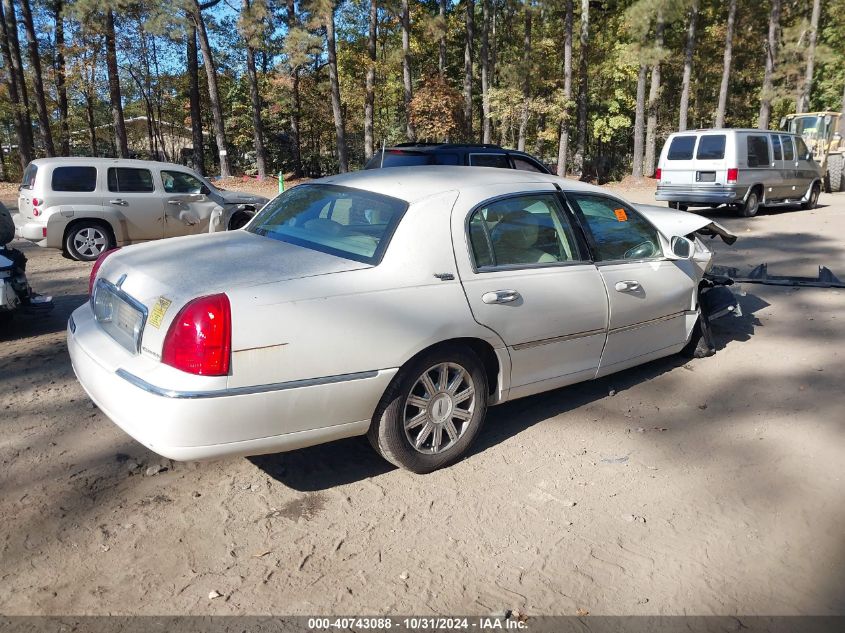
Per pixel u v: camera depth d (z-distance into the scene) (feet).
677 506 11.14
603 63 119.75
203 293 9.71
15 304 19.19
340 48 131.75
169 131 157.28
